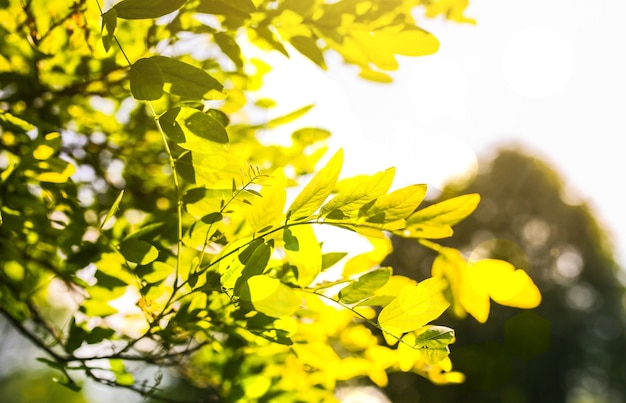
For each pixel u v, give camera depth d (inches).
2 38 26.8
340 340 29.9
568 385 368.8
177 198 25.1
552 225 383.6
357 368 29.7
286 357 32.1
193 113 23.9
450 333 23.4
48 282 29.6
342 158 23.5
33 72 27.6
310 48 26.6
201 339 29.4
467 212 24.3
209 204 25.3
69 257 27.0
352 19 26.1
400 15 26.0
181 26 27.0
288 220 23.9
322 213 23.7
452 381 29.6
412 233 24.5
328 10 26.1
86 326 27.5
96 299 27.2
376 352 29.7
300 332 28.2
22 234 27.0
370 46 26.5
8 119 26.2
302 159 31.4
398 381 199.0
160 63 23.1
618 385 394.0
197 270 24.8
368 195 23.6
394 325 23.6
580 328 380.8
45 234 27.0
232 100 30.0
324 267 26.0
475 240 355.3
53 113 28.9
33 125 26.3
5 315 29.3
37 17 26.5
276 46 26.8
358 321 30.4
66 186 27.2
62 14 26.5
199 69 23.1
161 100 27.3
